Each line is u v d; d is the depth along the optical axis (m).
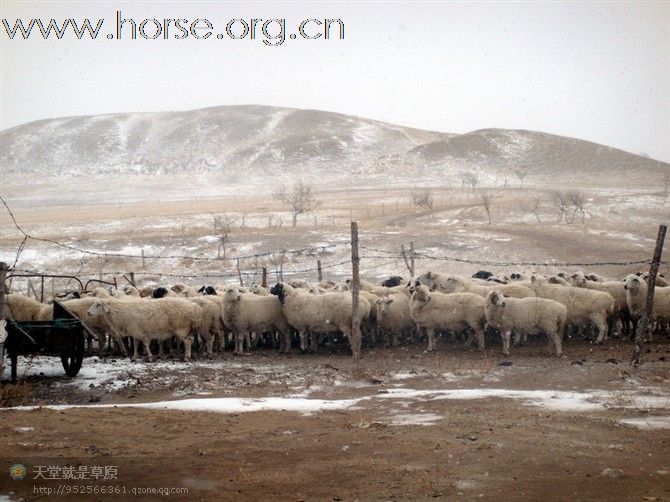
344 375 15.53
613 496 7.20
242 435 9.97
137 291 22.91
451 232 68.06
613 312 20.31
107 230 81.19
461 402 12.30
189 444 9.45
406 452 8.91
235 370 16.41
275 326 20.02
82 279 46.59
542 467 8.21
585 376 14.69
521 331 17.89
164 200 148.75
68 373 15.63
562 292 19.53
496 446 9.08
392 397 12.99
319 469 8.30
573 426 10.19
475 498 7.20
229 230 70.50
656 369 15.17
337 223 84.69
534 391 13.26
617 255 55.69
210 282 45.66
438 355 18.48
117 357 18.77
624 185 145.25
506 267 51.66
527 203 101.00
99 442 9.57
